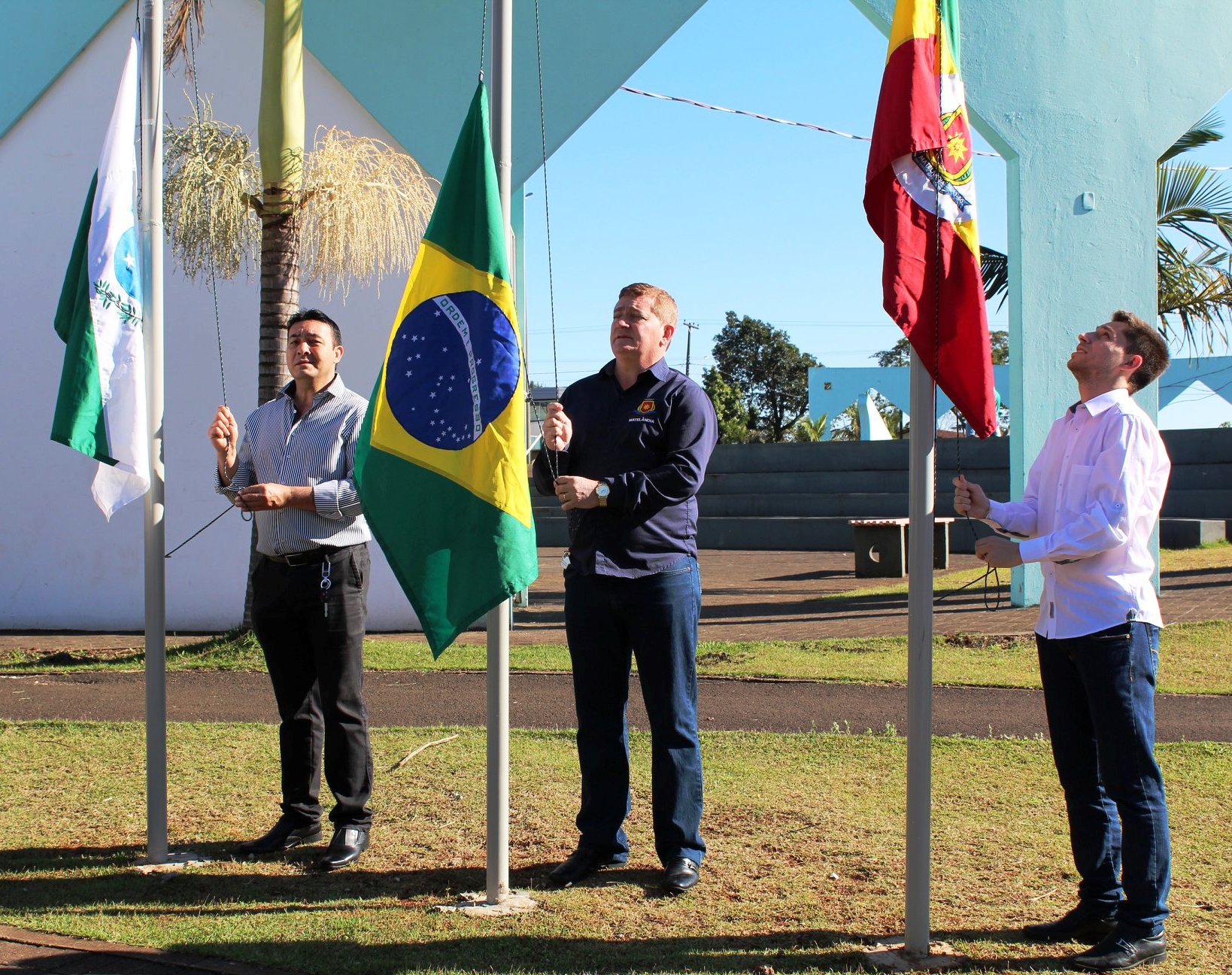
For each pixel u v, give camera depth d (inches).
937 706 285.0
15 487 477.4
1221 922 149.9
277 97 336.2
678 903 159.5
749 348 2314.2
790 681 319.9
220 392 458.3
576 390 180.5
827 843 183.2
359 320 442.6
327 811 204.5
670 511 170.9
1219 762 225.1
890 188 140.3
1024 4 421.4
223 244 358.3
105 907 160.4
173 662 362.0
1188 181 589.6
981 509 153.1
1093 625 142.5
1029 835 185.5
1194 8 423.5
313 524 178.4
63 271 473.7
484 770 228.4
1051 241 425.4
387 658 361.7
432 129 444.1
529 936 147.6
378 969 138.1
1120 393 148.8
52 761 239.5
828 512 996.6
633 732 259.0
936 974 136.2
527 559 155.9
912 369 143.3
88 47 469.7
